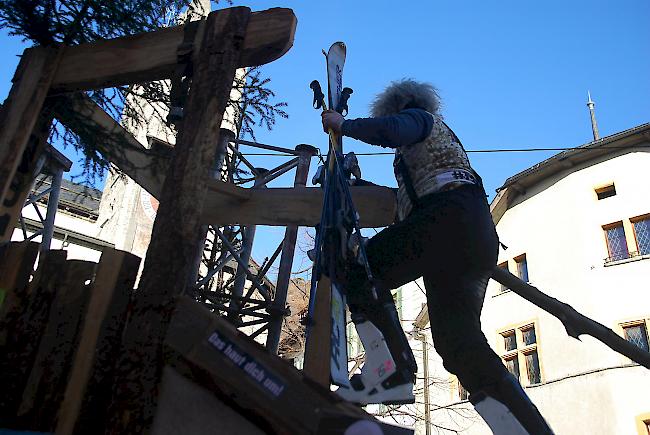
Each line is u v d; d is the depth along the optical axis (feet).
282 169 29.68
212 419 5.82
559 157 61.93
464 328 7.53
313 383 5.92
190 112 8.70
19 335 7.43
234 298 27.84
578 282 56.39
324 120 8.75
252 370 5.57
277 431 5.67
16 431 6.68
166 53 10.23
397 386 7.25
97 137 12.69
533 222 64.28
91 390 6.77
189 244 7.41
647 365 12.51
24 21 11.34
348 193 8.26
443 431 63.16
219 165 25.62
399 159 8.56
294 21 9.44
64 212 76.48
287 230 29.01
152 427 5.90
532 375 57.52
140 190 82.23
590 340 52.65
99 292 7.27
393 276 7.80
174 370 6.15
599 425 48.73
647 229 54.60
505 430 6.97
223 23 9.69
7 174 10.25
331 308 7.21
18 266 8.00
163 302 6.77
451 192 7.73
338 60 10.37
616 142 59.06
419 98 8.61
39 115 11.47
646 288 51.78
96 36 12.48
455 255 7.57
